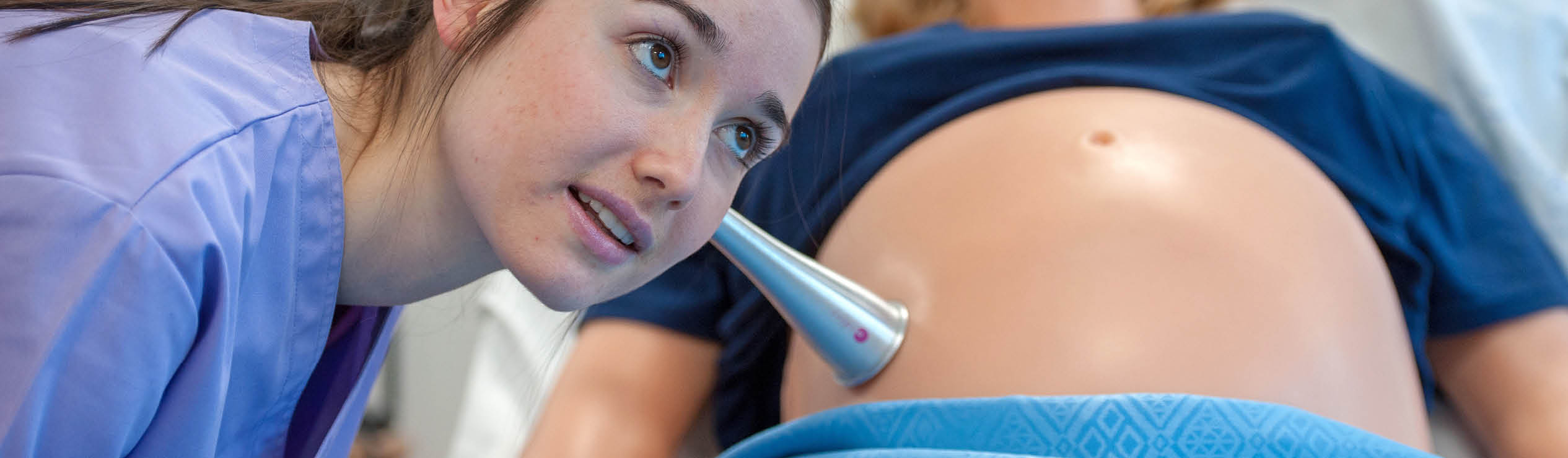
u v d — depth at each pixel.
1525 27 1.52
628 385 1.10
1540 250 1.11
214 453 0.64
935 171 1.05
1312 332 0.88
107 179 0.53
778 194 1.17
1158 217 0.93
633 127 0.62
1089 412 0.74
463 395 1.34
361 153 0.69
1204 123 1.08
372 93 0.70
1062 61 1.22
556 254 0.63
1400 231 1.11
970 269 0.92
